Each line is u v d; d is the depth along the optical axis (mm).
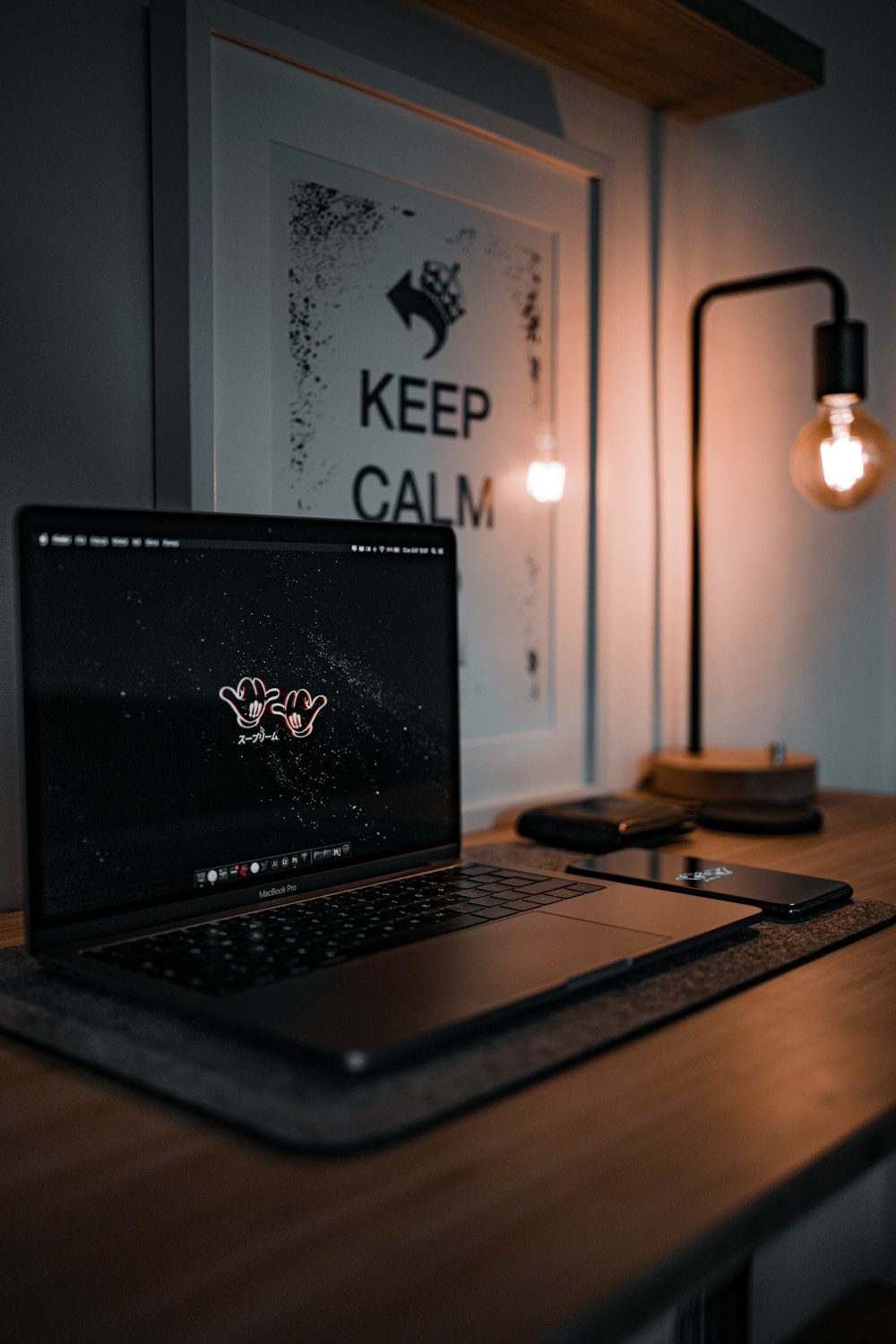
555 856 1043
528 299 1252
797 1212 439
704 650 1557
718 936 719
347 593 850
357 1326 347
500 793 1241
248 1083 507
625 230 1391
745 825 1160
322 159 1021
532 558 1275
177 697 735
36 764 664
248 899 767
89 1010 601
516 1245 389
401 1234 397
